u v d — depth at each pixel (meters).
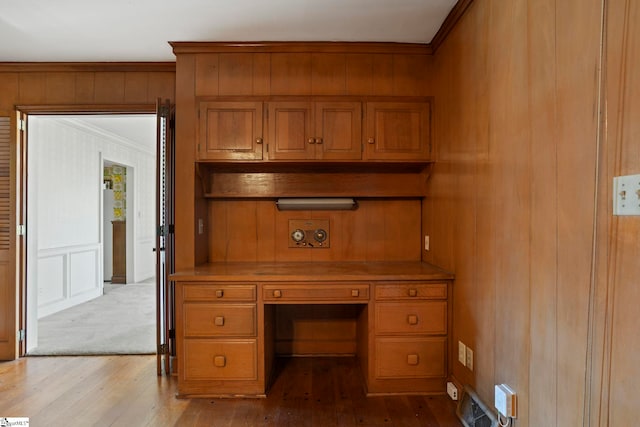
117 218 5.95
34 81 2.75
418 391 2.18
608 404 1.02
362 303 2.21
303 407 2.04
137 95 2.74
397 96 2.46
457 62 2.09
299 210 2.73
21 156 2.78
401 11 2.07
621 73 0.98
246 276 2.15
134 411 2.00
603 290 1.04
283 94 2.44
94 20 2.14
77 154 4.43
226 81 2.44
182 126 2.43
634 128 0.94
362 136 2.42
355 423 1.89
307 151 2.41
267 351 2.28
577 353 1.14
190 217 2.44
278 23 2.19
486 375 1.75
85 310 4.11
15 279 2.73
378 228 2.74
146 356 2.77
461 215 2.05
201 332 2.15
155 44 2.44
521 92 1.47
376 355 2.17
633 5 0.94
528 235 1.41
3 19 2.12
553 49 1.27
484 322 1.77
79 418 1.93
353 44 2.43
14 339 2.71
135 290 5.20
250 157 2.41
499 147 1.64
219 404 2.07
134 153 5.74
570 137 1.18
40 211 3.84
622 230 0.97
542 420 1.32
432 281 2.16
